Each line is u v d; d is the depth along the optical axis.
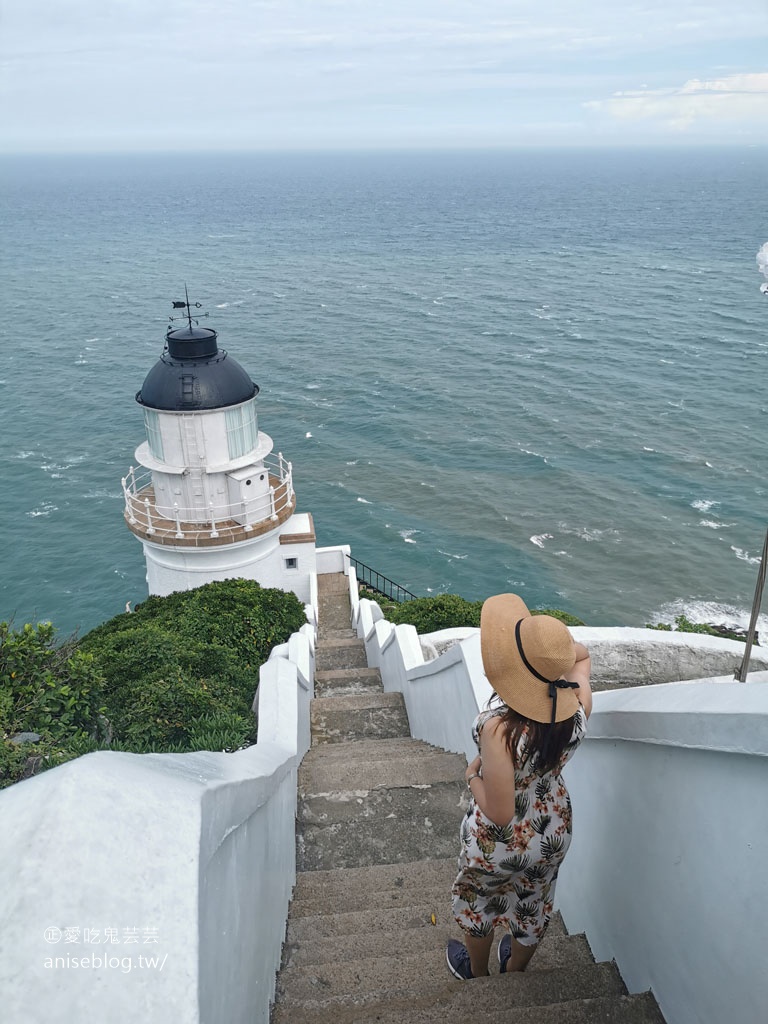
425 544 48.62
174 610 15.36
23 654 6.94
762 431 64.12
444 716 7.50
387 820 6.11
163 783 1.74
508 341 92.38
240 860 2.56
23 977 1.15
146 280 138.62
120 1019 1.16
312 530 24.89
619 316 104.12
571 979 3.41
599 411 69.12
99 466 59.84
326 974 3.74
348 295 122.69
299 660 9.68
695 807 2.64
